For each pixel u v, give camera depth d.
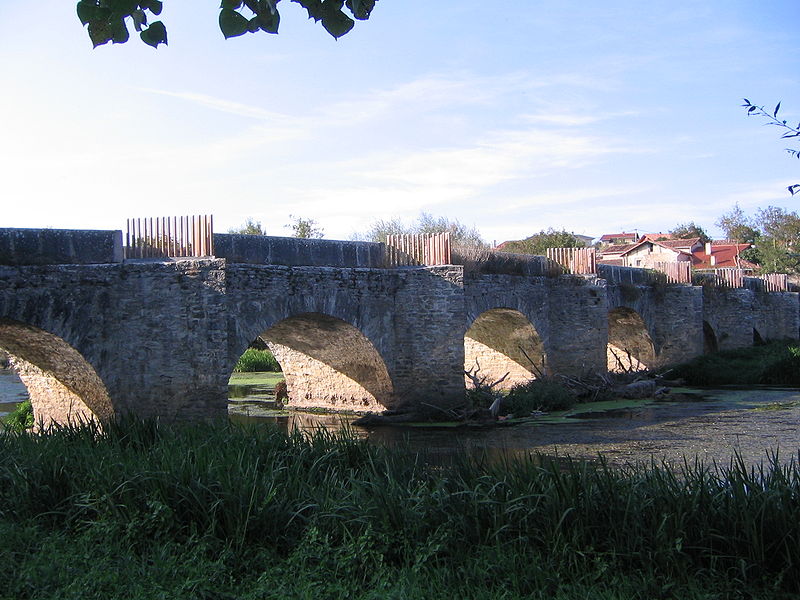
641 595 7.28
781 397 28.45
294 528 9.00
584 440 18.97
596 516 8.40
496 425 21.95
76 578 7.46
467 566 7.86
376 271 23.31
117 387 17.33
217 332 17.47
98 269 16.97
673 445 18.03
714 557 7.70
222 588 7.59
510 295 27.28
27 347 17.28
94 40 5.42
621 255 74.75
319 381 26.34
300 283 20.59
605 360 30.02
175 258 17.86
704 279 43.59
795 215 80.19
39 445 11.45
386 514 8.68
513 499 8.75
